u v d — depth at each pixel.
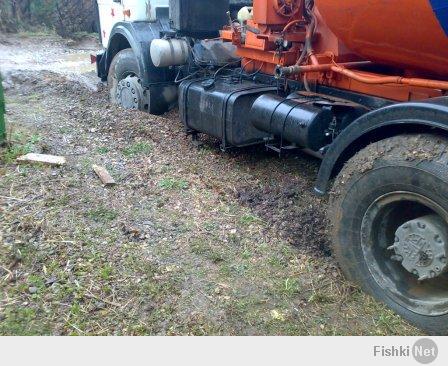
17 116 5.45
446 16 2.44
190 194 3.85
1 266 2.80
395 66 3.20
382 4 2.70
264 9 3.93
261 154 4.91
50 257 2.88
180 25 4.98
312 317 2.64
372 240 2.78
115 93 6.25
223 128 4.38
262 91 4.32
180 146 4.96
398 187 2.54
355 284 2.88
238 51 4.60
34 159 4.04
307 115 3.48
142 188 3.87
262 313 2.63
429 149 2.42
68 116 5.58
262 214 3.69
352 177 2.74
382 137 2.79
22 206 3.36
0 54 11.42
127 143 4.83
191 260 3.02
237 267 2.98
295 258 3.12
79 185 3.76
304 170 4.54
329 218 2.96
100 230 3.21
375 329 2.59
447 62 2.76
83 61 11.05
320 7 3.11
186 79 5.07
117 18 6.37
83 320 2.49
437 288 2.64
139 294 2.68
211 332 2.48
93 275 2.77
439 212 2.43
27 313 2.49
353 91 3.60
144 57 5.50
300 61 3.83
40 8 14.30
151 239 3.19
